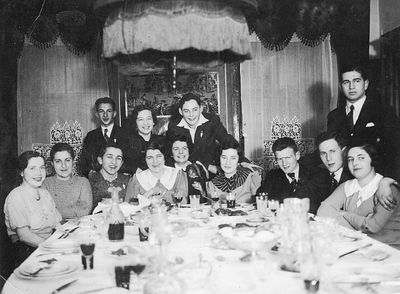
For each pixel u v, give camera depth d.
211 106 5.22
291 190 3.79
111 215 2.29
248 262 1.76
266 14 4.84
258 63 5.21
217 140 4.91
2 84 4.66
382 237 2.78
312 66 5.17
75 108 5.21
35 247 2.85
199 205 3.50
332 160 3.58
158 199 3.05
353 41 4.66
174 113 5.20
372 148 3.00
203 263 1.64
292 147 3.75
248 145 5.23
